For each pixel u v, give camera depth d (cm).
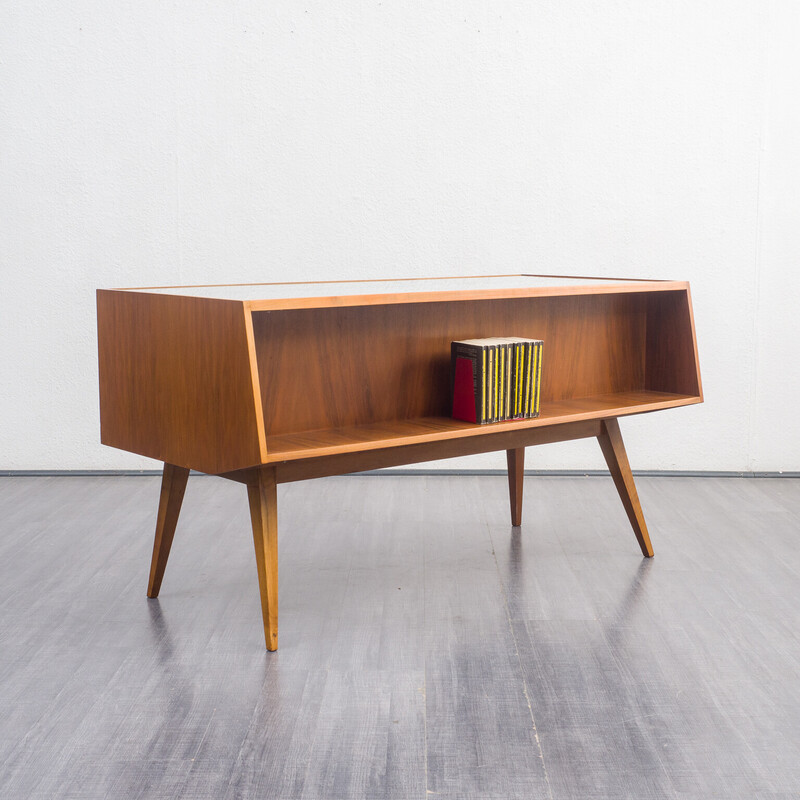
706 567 300
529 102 414
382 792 174
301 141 413
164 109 408
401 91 412
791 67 409
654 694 213
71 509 371
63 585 286
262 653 237
